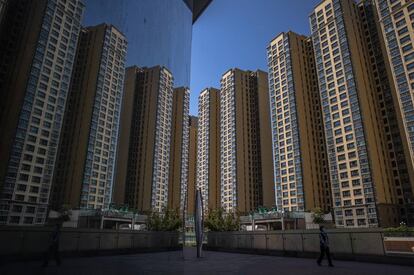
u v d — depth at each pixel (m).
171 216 6.48
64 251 3.06
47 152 3.08
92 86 3.84
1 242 2.43
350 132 95.50
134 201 4.91
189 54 7.41
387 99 96.38
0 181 2.53
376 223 84.50
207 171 151.00
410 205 85.94
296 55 120.06
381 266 12.84
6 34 2.74
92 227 3.67
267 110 146.88
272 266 12.84
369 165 89.25
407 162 89.06
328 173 107.50
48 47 3.23
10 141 2.66
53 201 3.07
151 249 5.88
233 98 144.25
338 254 16.00
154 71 5.41
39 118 3.04
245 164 136.25
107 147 4.14
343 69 101.06
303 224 90.25
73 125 3.57
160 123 6.01
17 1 2.87
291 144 112.38
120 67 4.35
